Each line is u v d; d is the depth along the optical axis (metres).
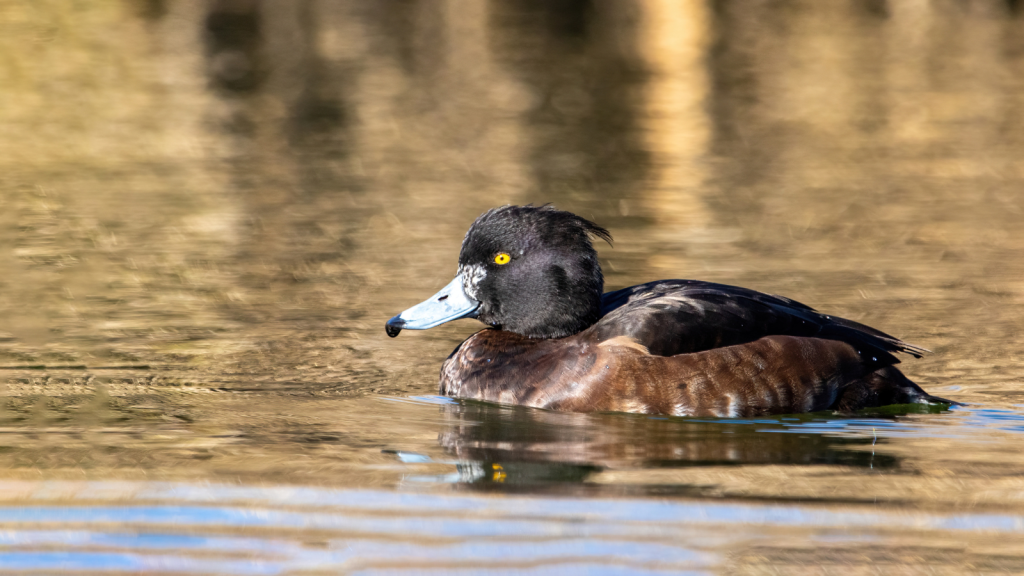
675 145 22.33
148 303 12.53
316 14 38.62
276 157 21.16
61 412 8.88
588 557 6.09
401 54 32.47
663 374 8.84
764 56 32.28
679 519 6.58
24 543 6.25
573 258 9.48
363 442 8.12
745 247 15.05
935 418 8.88
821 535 6.37
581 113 25.38
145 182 19.03
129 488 7.07
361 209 17.30
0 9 36.34
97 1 38.31
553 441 8.14
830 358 8.99
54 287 13.15
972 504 6.84
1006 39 34.47
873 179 19.47
